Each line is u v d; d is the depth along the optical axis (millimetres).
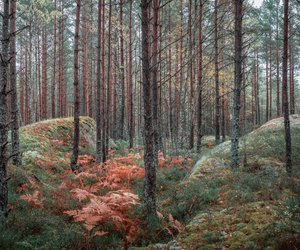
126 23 28266
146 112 7754
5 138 7242
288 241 4969
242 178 9695
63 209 8500
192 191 9266
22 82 38750
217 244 5656
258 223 6086
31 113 25359
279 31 38094
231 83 28234
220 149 14758
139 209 8109
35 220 7379
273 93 61281
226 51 27156
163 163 15828
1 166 7207
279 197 7641
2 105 7176
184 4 20797
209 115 40312
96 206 7168
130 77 22469
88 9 29000
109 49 18328
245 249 5215
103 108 17266
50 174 13656
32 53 34750
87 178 12531
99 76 15648
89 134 21438
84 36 30797
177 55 20859
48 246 6266
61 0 31156
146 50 7617
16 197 8969
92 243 6492
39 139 17688
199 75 17250
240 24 11367
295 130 15781
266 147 13586
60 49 31984
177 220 7789
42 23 27328
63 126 20234
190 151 18859
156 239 6902
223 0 19719
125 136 28797
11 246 6219
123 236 6977
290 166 10070
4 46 7125
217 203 8227
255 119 43500
